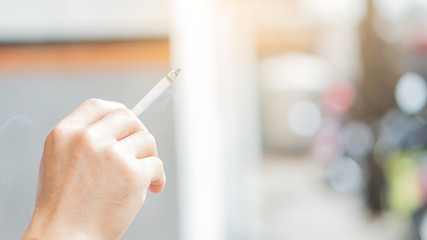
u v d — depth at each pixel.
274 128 7.39
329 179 5.16
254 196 3.53
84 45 1.54
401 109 3.54
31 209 1.54
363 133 4.48
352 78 5.54
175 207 1.59
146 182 0.48
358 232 3.40
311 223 3.68
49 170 0.48
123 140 0.49
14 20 1.54
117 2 1.53
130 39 1.54
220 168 2.33
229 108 2.71
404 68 3.67
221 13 2.54
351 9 5.20
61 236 0.45
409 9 3.89
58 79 1.55
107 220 0.47
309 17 7.14
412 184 3.14
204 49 1.92
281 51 8.00
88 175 0.47
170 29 1.53
